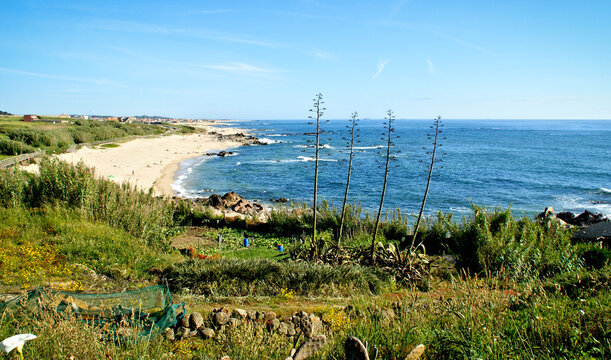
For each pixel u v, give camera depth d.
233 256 13.04
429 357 4.02
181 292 7.83
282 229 17.25
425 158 67.50
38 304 4.90
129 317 5.45
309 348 4.24
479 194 38.19
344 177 47.97
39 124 76.81
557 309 4.91
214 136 122.25
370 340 4.28
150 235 12.57
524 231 11.33
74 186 13.03
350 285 8.62
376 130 182.00
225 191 37.81
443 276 10.45
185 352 5.12
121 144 68.69
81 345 3.90
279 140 119.75
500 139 127.62
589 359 3.51
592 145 101.69
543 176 49.75
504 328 4.29
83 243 9.75
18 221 10.76
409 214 27.80
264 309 7.01
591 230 13.28
